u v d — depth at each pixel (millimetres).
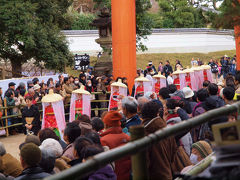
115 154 1504
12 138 13055
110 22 19547
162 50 45344
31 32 21609
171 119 5852
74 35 41094
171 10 44969
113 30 17734
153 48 45188
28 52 23125
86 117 6312
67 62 24891
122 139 4523
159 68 30094
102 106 15586
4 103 13359
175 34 45281
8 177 4578
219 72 30125
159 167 3793
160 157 3811
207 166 2457
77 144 4441
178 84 16078
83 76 17172
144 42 44875
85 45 41406
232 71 28703
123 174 4277
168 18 45188
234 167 1209
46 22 23719
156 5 51250
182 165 4781
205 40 46000
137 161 1868
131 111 5484
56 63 23422
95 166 1442
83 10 49781
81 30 41219
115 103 12859
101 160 1458
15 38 21578
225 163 1203
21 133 13891
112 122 4555
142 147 1606
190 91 8555
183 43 45625
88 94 11742
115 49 17688
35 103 12844
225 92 6918
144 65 42094
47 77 21000
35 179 3734
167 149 3943
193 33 45562
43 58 23219
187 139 5207
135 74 17797
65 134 5379
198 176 1302
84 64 31312
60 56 23953
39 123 10742
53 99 9844
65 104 14297
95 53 41344
